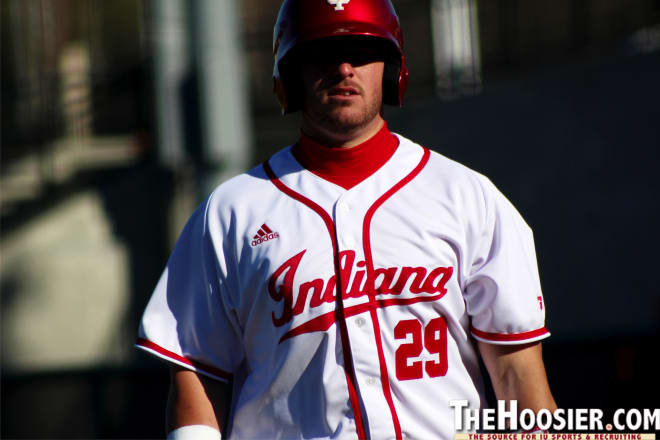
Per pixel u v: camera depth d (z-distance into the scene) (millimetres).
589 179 21578
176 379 7484
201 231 7516
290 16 7535
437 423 6836
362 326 6812
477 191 7336
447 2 27328
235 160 21891
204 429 7230
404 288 6863
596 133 21438
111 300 28875
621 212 20938
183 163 22672
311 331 6836
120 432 27859
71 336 28828
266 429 7066
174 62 21734
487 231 7246
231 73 21844
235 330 7402
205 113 21578
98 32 36531
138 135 30828
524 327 7148
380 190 7266
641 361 20094
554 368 22094
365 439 6711
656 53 20125
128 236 29062
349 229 7051
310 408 6891
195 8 21656
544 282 22688
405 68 7949
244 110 25016
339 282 6898
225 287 7266
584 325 21688
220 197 7605
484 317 7156
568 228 22062
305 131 7637
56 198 29484
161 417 27203
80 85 33094
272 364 6984
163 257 28641
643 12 24562
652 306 20188
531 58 28359
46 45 36188
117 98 33781
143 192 28969
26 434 28531
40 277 29109
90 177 30125
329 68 7117
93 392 28359
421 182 7328
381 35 7371
